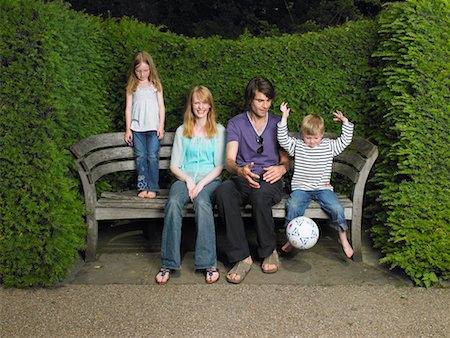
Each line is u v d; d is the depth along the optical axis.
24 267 4.14
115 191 5.61
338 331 3.55
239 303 3.93
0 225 4.12
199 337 3.49
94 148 4.88
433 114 4.34
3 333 3.55
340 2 10.63
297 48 5.36
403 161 4.32
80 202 4.53
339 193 5.35
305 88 5.39
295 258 4.79
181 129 4.76
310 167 4.61
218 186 4.48
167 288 4.19
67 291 4.14
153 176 5.08
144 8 12.02
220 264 4.66
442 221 4.21
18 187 4.12
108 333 3.54
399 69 4.50
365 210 5.05
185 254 4.90
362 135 5.37
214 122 4.74
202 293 4.09
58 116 4.26
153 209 4.63
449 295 4.04
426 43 4.43
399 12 4.75
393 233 4.29
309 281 4.30
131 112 5.12
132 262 4.71
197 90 4.65
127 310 3.84
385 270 4.51
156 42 5.52
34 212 4.13
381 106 5.02
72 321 3.69
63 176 4.46
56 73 4.24
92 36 5.22
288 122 5.43
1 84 4.05
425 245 4.20
